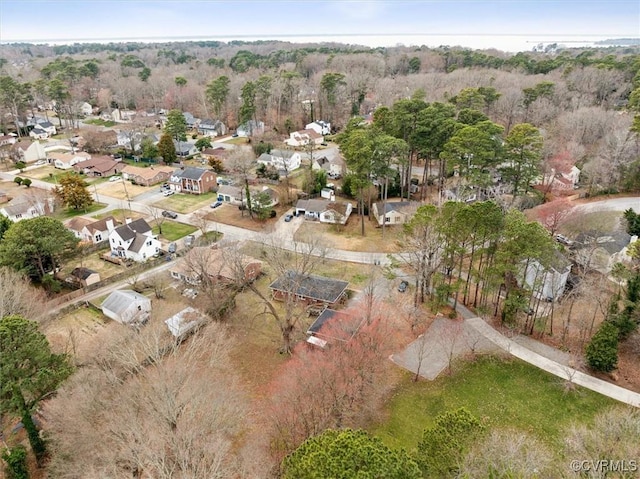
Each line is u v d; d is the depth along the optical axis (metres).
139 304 40.47
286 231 58.84
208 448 22.02
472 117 64.00
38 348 25.75
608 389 30.98
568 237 47.75
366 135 57.53
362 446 15.80
